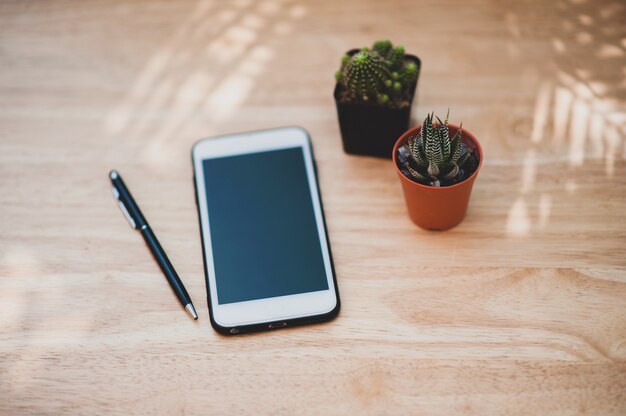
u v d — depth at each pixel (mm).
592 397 731
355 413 744
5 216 950
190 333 818
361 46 1071
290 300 816
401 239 876
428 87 1011
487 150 939
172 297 853
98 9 1175
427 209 825
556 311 796
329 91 1030
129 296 859
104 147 1008
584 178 899
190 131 1011
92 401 777
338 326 808
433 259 854
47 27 1159
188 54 1100
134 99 1057
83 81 1084
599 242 844
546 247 848
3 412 778
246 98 1038
